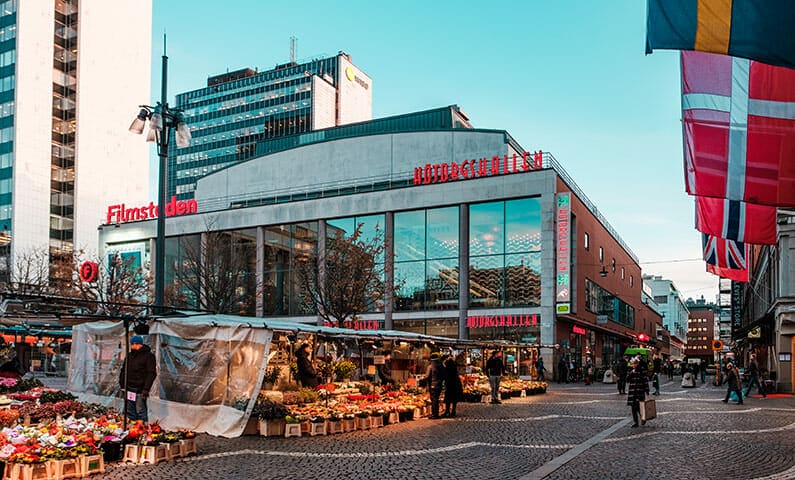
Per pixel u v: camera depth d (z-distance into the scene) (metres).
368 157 58.47
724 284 111.94
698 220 21.91
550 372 45.44
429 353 28.58
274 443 14.51
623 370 32.97
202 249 50.81
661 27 12.01
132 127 20.28
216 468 11.57
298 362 19.53
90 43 114.31
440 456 12.91
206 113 154.12
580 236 53.19
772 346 41.47
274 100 147.25
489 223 48.78
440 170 52.88
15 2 105.69
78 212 109.81
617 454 13.20
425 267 50.44
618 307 70.12
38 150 105.94
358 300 39.16
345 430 16.56
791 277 34.34
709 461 12.44
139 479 10.66
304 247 55.50
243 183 64.94
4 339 26.12
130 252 63.75
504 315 47.03
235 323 16.06
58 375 38.88
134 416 14.02
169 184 154.25
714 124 14.58
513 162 49.41
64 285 51.78
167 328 16.92
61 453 10.77
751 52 11.51
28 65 105.69
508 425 18.19
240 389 15.70
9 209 102.06
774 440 15.47
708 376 75.19
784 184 14.18
